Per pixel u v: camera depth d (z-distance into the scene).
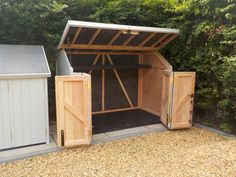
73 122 3.90
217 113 5.00
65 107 3.81
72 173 3.16
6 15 4.80
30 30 5.01
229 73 4.38
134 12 5.84
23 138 3.91
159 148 4.04
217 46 4.90
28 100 3.85
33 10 4.98
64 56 4.68
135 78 6.63
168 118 4.98
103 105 6.20
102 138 4.41
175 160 3.51
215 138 4.57
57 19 5.29
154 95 6.14
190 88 4.97
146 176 3.03
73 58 5.51
